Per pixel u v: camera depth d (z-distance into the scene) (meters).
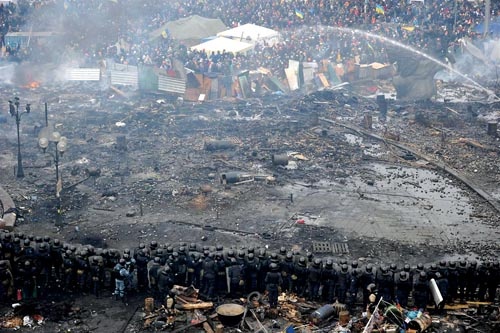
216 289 27.33
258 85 68.81
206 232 34.25
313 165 46.12
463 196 40.47
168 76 66.19
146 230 34.38
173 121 57.28
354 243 33.12
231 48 74.19
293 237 33.81
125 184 41.16
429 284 26.16
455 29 80.75
